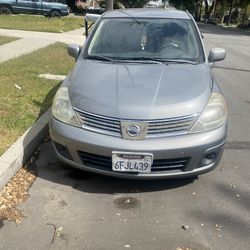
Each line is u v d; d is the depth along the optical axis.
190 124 4.27
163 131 4.20
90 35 5.89
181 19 6.11
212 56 5.83
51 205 4.19
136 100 4.30
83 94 4.46
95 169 4.34
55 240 3.64
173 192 4.54
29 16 27.98
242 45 22.28
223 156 5.54
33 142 5.36
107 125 4.23
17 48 12.86
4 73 8.90
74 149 4.34
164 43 5.66
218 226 3.94
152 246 3.60
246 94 9.26
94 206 4.21
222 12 76.25
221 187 4.71
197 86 4.65
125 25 5.94
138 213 4.12
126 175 4.27
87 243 3.62
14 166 4.71
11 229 3.77
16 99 7.03
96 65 5.19
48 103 6.93
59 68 10.02
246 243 3.70
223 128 4.47
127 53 5.52
